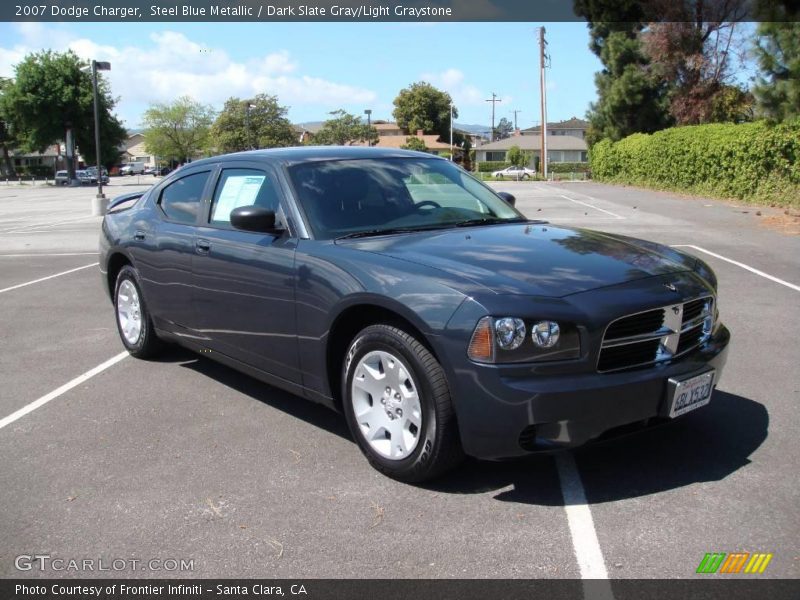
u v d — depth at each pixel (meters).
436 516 3.28
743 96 31.22
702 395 3.54
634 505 3.33
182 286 5.05
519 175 68.62
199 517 3.34
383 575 2.84
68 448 4.18
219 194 4.92
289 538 3.13
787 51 13.74
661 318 3.43
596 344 3.20
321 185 4.38
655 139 30.86
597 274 3.49
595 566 2.86
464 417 3.24
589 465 3.75
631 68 36.62
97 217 22.72
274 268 4.16
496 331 3.13
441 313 3.26
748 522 3.15
